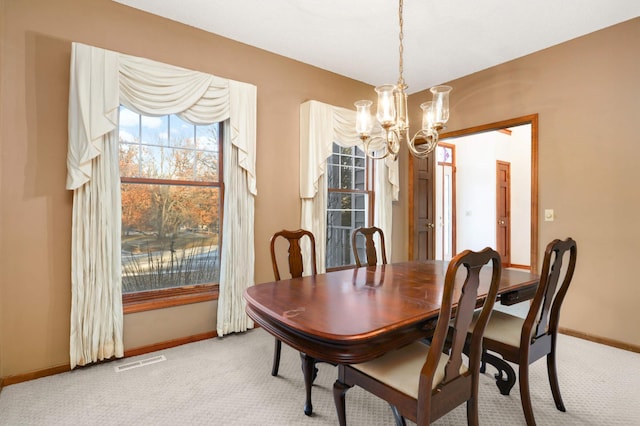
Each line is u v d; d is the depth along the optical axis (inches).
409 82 162.9
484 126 147.3
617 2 99.3
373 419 70.6
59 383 85.0
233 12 105.7
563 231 123.0
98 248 93.4
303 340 54.4
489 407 75.0
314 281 83.2
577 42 120.1
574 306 119.8
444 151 252.5
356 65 144.6
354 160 164.4
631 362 97.7
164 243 112.0
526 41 123.2
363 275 90.7
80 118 89.8
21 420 70.2
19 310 85.9
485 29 114.9
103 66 92.8
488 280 82.2
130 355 100.7
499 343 70.8
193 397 78.9
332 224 156.6
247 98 120.4
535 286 83.0
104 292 94.1
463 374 55.0
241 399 78.2
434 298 66.8
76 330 90.7
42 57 88.7
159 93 103.0
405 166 182.5
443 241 251.0
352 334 48.2
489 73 145.6
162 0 99.4
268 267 131.1
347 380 60.7
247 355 102.2
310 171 136.1
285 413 72.8
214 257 122.0
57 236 90.7
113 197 96.1
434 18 108.3
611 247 112.0
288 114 137.2
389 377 54.6
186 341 110.7
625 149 109.2
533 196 131.0
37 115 88.1
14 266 85.3
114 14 99.3
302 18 108.9
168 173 112.3
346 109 150.6
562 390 82.1
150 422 69.7
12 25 85.0
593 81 116.1
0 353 82.7
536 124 130.2
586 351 105.7
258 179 128.5
